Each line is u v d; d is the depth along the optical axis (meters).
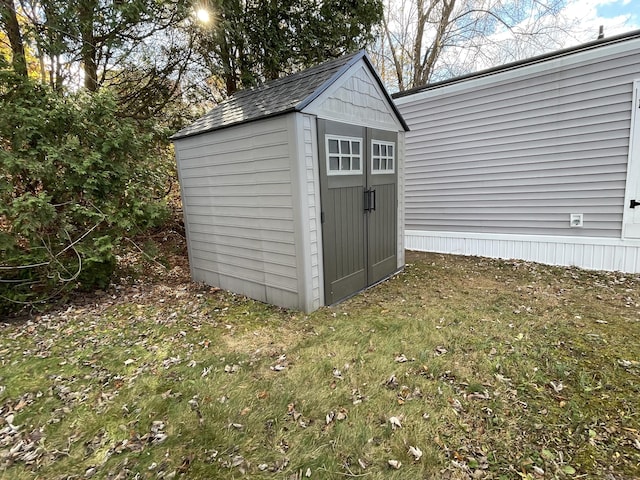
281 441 1.89
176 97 7.15
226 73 7.21
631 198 4.50
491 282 4.56
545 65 4.84
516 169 5.38
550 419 1.95
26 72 4.52
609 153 4.57
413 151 6.50
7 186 3.88
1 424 2.10
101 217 4.41
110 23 5.25
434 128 6.14
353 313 3.65
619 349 2.65
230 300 4.25
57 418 2.14
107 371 2.68
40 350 3.07
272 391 2.33
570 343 2.78
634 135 4.36
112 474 1.71
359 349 2.86
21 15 5.00
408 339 2.99
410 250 6.85
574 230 5.01
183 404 2.23
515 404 2.09
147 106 6.89
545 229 5.27
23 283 3.95
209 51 6.86
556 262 5.23
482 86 5.46
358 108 3.99
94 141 4.73
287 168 3.43
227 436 1.93
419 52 12.10
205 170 4.43
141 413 2.16
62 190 4.40
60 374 2.65
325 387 2.35
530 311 3.49
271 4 7.16
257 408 2.16
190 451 1.84
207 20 6.07
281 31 7.60
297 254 3.58
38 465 1.79
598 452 1.72
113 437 1.97
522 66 5.04
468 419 1.99
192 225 4.94
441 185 6.27
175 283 5.11
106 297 4.50
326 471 1.68
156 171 5.38
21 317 3.90
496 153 5.54
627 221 4.57
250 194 3.92
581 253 4.99
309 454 1.79
